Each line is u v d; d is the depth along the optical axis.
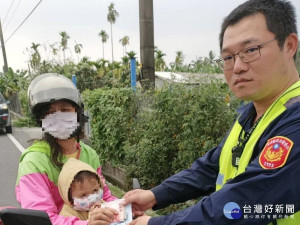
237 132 1.71
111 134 6.14
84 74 20.69
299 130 1.26
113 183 6.32
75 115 1.98
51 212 1.76
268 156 1.29
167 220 1.42
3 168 7.44
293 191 1.22
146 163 5.02
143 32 6.79
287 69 1.48
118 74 24.25
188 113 4.43
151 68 6.84
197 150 4.18
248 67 1.44
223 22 1.58
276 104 1.43
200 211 1.34
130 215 1.68
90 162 2.18
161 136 4.84
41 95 1.93
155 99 4.98
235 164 1.55
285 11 1.45
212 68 5.02
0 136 12.04
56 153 1.94
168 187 1.92
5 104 12.48
